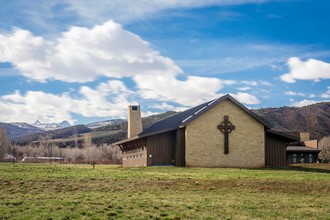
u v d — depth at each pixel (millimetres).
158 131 41500
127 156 50594
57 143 139875
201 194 21281
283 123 171750
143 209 16375
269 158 44344
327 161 81312
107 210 15828
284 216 16344
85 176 26109
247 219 15516
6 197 18047
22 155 95875
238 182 25266
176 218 15219
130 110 55031
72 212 15156
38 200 17375
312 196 21719
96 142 136875
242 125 41562
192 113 43312
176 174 29375
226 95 40969
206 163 40281
